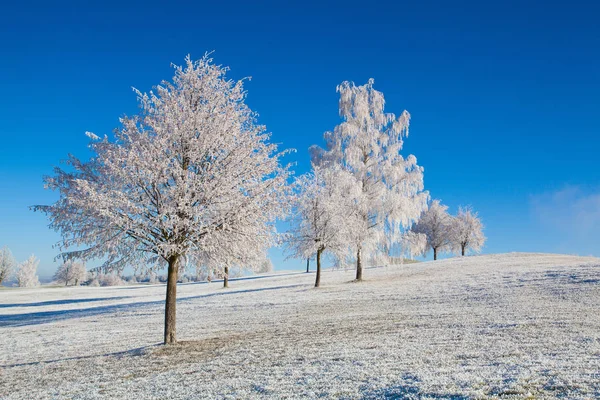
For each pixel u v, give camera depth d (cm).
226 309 2816
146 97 1644
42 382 1272
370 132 3906
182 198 1448
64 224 1511
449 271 4134
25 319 3403
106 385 1145
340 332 1634
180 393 979
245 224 1558
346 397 806
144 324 2441
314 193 3838
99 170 1556
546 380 770
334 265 4034
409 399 743
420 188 3812
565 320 1520
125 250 1511
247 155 1623
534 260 4744
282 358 1259
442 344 1255
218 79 1727
